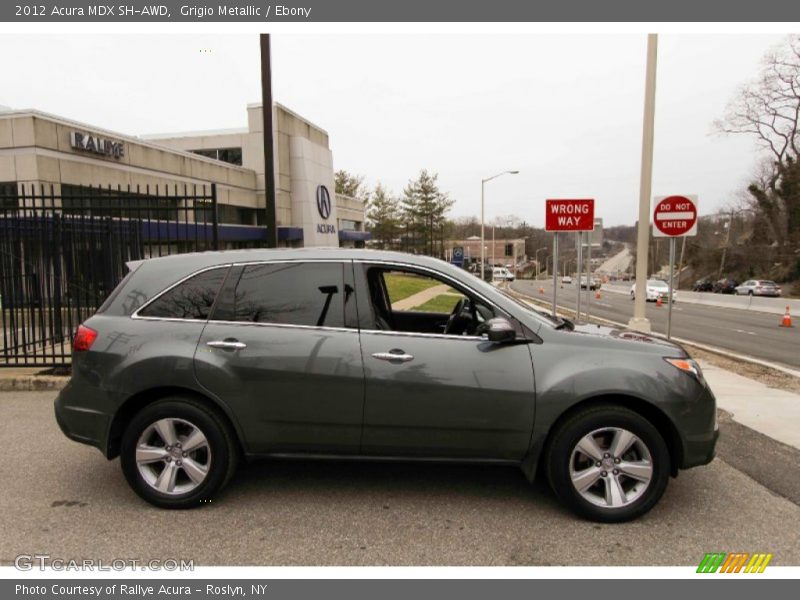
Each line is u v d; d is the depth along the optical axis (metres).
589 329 4.04
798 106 45.78
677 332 16.64
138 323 3.78
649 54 10.82
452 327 4.27
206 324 3.73
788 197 51.56
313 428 3.66
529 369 3.56
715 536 3.43
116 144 20.94
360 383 3.59
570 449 3.55
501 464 3.69
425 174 56.69
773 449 5.04
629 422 3.50
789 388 7.47
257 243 28.64
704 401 3.60
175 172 24.42
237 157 31.81
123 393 3.68
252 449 3.73
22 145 17.41
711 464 4.66
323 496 3.92
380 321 3.83
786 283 53.75
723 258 65.38
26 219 8.09
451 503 3.82
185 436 3.73
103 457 4.67
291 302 3.76
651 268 95.69
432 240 57.91
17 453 4.74
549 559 3.16
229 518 3.59
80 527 3.48
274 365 3.62
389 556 3.17
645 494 3.54
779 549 3.30
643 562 3.14
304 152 30.56
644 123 10.98
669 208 9.95
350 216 53.59
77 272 7.89
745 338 15.15
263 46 8.74
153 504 3.71
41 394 6.64
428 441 3.63
